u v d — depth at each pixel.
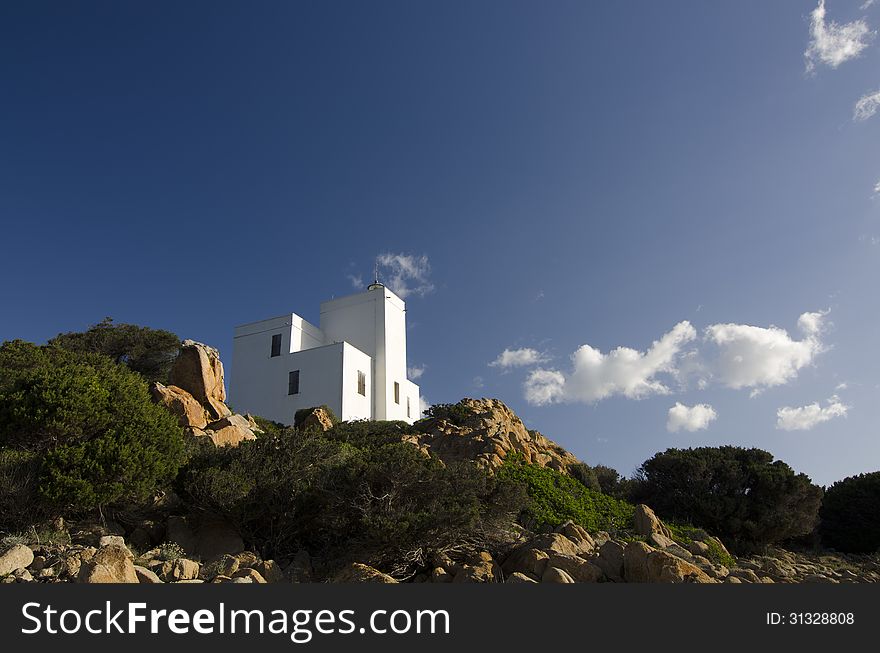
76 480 12.77
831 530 30.67
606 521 20.84
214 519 14.83
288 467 15.62
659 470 28.55
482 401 32.09
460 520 13.77
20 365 22.39
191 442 18.75
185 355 25.00
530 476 22.50
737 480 26.72
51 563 10.95
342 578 12.62
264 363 40.81
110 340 32.41
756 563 21.89
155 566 11.76
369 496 14.26
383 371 42.91
